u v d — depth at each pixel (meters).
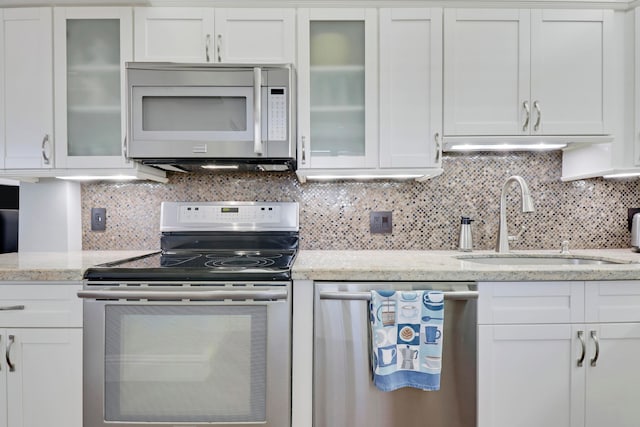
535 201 1.96
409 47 1.64
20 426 1.33
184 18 1.63
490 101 1.65
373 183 1.96
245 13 1.63
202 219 1.84
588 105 1.66
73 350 1.33
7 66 1.65
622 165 1.67
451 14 1.63
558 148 1.88
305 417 1.33
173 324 1.31
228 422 1.31
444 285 1.33
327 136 1.67
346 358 1.32
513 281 1.33
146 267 1.36
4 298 1.34
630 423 1.35
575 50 1.65
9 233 1.96
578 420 1.34
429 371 1.29
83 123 1.66
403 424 1.33
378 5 1.64
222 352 1.31
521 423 1.34
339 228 1.96
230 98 1.58
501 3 1.63
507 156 1.96
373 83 1.64
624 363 1.34
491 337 1.33
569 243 1.96
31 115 1.65
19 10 1.63
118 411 1.31
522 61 1.64
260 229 1.84
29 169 1.65
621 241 1.96
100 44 1.65
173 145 1.57
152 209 1.95
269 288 1.30
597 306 1.34
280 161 1.64
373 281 1.34
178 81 1.56
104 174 1.67
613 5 1.65
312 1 1.62
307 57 1.63
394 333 1.29
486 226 1.96
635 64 1.67
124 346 1.31
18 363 1.33
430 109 1.64
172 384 1.32
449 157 1.96
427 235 1.96
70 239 1.89
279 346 1.30
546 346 1.34
